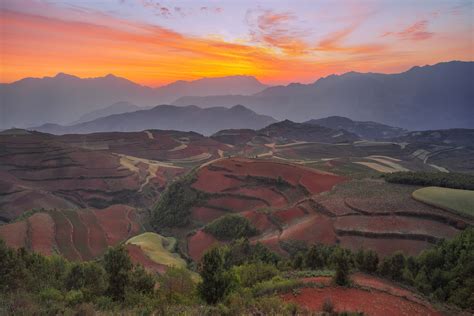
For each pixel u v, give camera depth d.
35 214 106.50
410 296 32.09
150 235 94.94
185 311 22.31
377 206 71.75
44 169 179.12
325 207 75.81
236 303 23.83
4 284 29.95
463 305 31.50
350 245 60.72
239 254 58.53
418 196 73.06
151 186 184.50
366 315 25.98
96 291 29.31
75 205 160.62
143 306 25.27
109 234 105.00
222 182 118.06
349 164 184.75
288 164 123.75
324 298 29.88
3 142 191.12
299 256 47.56
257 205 102.88
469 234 40.62
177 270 36.72
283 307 24.41
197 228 101.25
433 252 40.31
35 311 19.66
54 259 44.16
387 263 39.22
